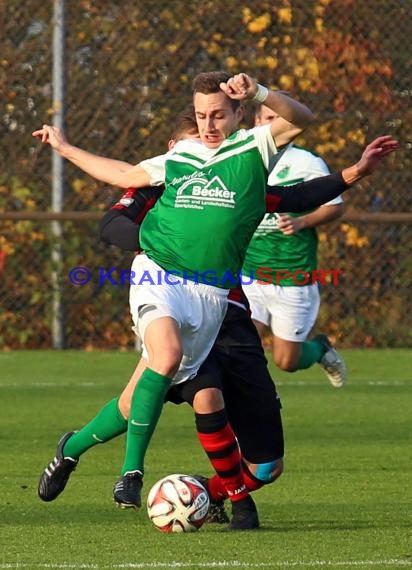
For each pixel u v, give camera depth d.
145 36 40.78
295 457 24.30
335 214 27.64
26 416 29.39
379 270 42.09
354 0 41.28
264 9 40.91
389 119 41.75
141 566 14.85
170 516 17.17
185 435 27.03
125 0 40.72
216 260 17.69
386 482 21.66
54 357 40.25
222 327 18.31
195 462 23.58
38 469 22.84
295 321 28.42
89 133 41.00
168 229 17.81
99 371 37.41
